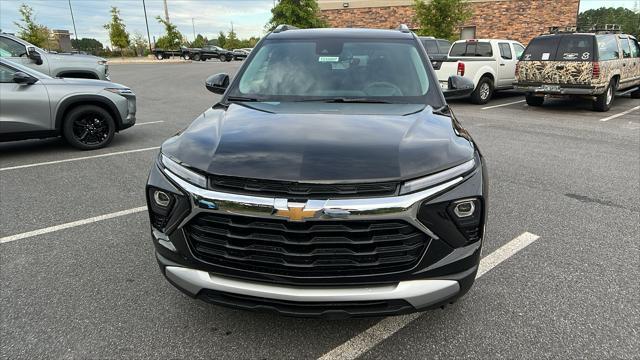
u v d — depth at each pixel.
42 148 7.57
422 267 2.25
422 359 2.50
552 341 2.62
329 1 31.39
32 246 3.85
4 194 5.18
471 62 12.62
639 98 14.72
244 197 2.18
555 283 3.24
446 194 2.26
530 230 4.15
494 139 8.15
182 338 2.68
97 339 2.66
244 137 2.53
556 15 25.92
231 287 2.29
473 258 2.36
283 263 2.21
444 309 2.93
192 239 2.38
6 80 6.71
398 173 2.21
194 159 2.41
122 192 5.25
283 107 3.14
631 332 2.70
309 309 2.26
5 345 2.60
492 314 2.88
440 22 22.28
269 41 4.03
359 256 2.19
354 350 2.57
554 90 11.57
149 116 10.96
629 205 4.79
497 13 27.23
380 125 2.70
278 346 2.61
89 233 4.12
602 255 3.66
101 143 7.52
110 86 7.56
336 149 2.35
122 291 3.17
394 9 29.83
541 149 7.36
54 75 11.16
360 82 3.52
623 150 7.30
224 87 4.06
